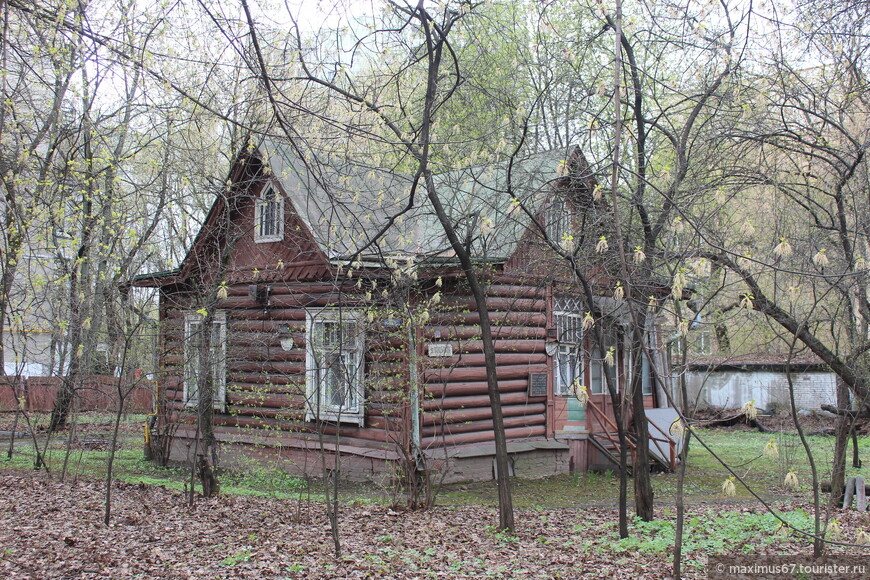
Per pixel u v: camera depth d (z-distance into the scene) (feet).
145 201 50.83
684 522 33.24
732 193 30.86
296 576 24.64
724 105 31.96
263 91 27.91
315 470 45.80
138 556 26.32
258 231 48.88
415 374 40.06
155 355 48.14
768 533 30.81
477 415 45.34
